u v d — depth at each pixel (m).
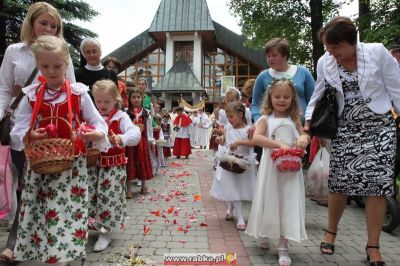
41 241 2.67
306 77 4.55
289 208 3.26
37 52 2.61
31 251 2.71
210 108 33.78
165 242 3.84
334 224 3.62
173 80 29.81
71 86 2.82
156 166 9.01
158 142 8.86
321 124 3.36
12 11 15.84
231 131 4.68
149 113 6.59
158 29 30.86
